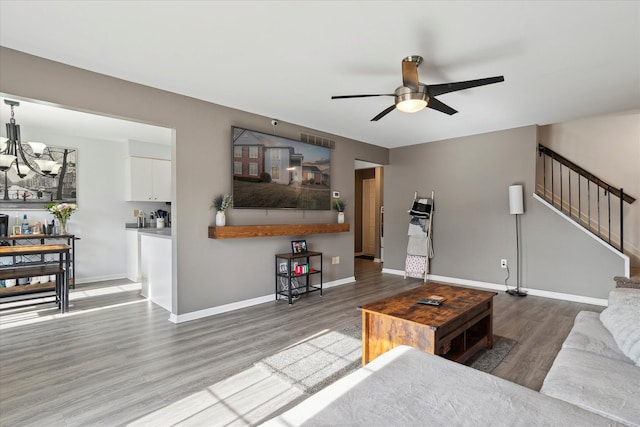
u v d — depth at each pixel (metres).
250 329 3.31
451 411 1.17
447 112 3.10
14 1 1.95
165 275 3.95
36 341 2.99
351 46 2.51
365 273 6.39
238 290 4.03
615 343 1.97
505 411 1.17
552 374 1.67
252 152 4.11
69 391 2.17
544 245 4.61
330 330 3.28
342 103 3.77
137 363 2.56
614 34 2.31
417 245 5.72
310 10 2.06
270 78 3.09
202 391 2.17
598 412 1.31
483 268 5.17
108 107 2.99
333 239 5.29
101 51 2.57
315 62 2.77
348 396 1.27
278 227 4.21
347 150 5.48
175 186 3.47
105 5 2.00
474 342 2.74
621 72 2.93
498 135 5.01
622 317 2.07
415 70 2.48
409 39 2.40
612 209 4.87
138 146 5.73
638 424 1.22
